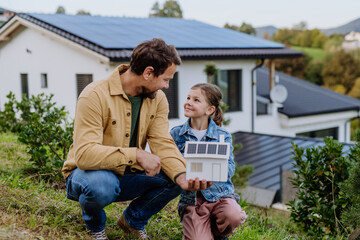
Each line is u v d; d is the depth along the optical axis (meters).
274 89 14.77
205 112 2.98
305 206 4.51
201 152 2.40
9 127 6.87
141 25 14.38
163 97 2.82
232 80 13.50
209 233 2.76
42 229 2.66
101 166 2.45
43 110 6.75
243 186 7.22
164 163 2.67
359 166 3.48
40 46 13.34
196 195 2.89
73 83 11.97
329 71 44.06
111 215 3.33
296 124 15.38
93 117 2.46
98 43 10.38
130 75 2.52
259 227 4.13
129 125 2.60
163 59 2.44
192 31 14.76
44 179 4.16
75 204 3.43
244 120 13.83
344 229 3.90
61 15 14.05
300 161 4.22
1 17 19.84
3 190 3.25
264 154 11.58
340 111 16.50
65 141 4.43
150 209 2.86
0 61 15.80
